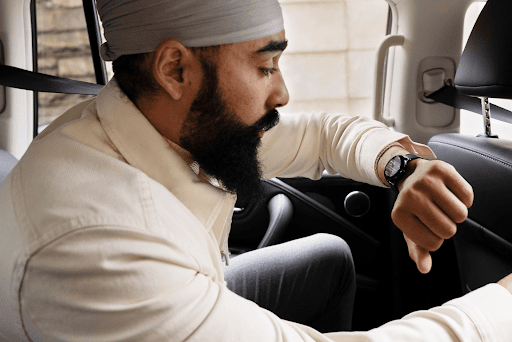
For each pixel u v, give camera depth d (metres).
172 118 0.68
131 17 0.63
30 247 0.51
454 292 1.51
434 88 1.63
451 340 0.61
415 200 0.75
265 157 1.07
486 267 1.28
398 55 1.67
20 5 1.32
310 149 1.09
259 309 0.59
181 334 0.51
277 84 0.70
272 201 1.64
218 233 0.76
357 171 1.00
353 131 1.03
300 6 1.70
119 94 0.68
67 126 0.65
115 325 0.50
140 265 0.51
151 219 0.55
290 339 0.56
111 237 0.51
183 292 0.52
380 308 1.67
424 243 0.75
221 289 0.57
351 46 1.75
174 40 0.62
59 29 1.53
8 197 0.58
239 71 0.65
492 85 1.18
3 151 1.20
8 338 0.58
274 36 0.66
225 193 0.70
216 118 0.67
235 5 0.61
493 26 1.16
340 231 1.65
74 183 0.55
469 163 1.23
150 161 0.65
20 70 1.15
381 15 1.71
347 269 1.19
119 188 0.56
